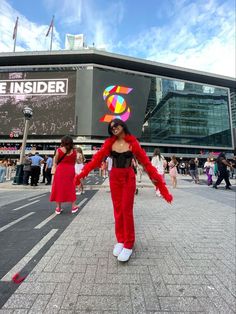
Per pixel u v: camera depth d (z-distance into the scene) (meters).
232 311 1.84
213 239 3.72
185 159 65.25
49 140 56.03
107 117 56.25
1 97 56.72
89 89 56.34
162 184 2.91
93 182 16.67
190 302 1.96
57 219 5.01
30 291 2.10
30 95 56.56
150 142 62.09
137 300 1.98
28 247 3.26
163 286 2.22
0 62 64.81
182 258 2.92
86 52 60.31
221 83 75.69
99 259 2.84
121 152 2.89
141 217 5.33
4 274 2.43
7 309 1.83
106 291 2.11
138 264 2.72
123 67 66.31
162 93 65.50
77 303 1.92
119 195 2.94
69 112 55.75
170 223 4.77
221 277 2.42
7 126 55.62
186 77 71.88
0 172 15.91
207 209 6.36
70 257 2.90
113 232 4.00
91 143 55.91
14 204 7.07
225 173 11.98
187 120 66.56
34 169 12.86
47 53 60.97
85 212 5.78
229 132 70.19
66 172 5.42
